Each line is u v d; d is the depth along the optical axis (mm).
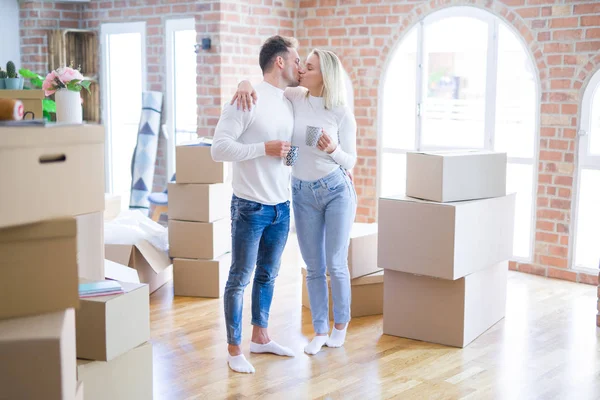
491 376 3686
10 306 2000
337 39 6758
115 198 5664
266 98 3646
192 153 4973
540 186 5746
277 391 3488
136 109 7621
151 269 5164
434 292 4137
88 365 2871
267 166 3584
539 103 5695
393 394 3457
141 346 3096
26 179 1875
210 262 5016
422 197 4133
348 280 4074
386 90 6590
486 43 5980
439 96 6297
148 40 7363
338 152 3785
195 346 4090
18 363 1942
